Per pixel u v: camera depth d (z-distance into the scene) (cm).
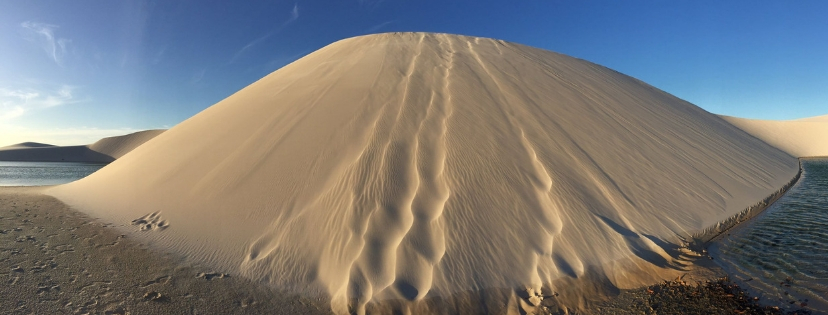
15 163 4609
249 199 593
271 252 479
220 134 865
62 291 398
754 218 638
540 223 479
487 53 1128
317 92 877
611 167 635
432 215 477
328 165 607
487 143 625
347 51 1164
